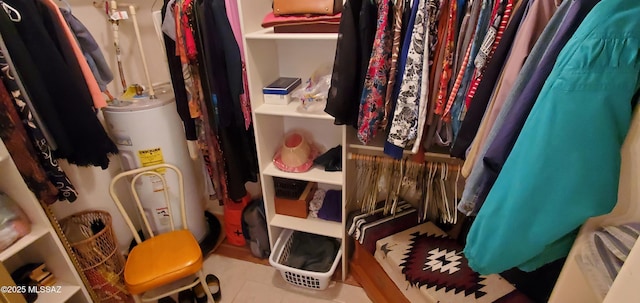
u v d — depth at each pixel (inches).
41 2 46.1
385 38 42.6
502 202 30.3
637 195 26.1
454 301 47.3
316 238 76.5
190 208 74.5
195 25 52.2
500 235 31.2
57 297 54.3
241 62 53.9
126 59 70.8
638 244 20.1
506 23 35.3
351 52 44.1
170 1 52.4
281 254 71.9
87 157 53.1
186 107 60.4
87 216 64.2
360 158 58.4
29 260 56.6
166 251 59.3
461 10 39.9
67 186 51.5
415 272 52.6
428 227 63.1
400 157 46.3
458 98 41.2
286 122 73.0
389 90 44.8
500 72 35.6
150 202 69.2
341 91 46.0
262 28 55.5
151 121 61.7
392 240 60.1
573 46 24.8
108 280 62.4
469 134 39.2
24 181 47.3
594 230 28.4
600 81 24.0
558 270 42.6
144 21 71.5
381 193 70.1
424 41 39.8
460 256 55.5
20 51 42.4
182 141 68.4
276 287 71.3
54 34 47.7
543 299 45.5
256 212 74.1
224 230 87.0
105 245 61.8
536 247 29.9
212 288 69.0
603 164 25.2
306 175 63.1
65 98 47.9
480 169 34.6
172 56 57.1
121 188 74.7
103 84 60.1
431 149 53.2
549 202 27.6
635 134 25.0
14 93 42.9
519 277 48.1
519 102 30.5
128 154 64.2
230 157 63.2
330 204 73.0
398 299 57.3
